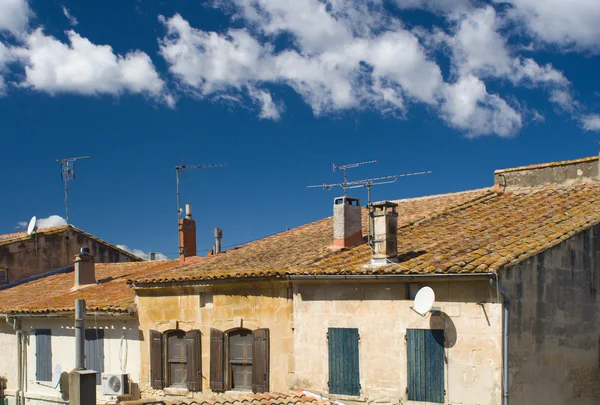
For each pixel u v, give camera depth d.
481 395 13.84
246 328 17.67
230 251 21.80
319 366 16.03
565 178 19.44
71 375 13.64
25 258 31.20
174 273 19.48
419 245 16.19
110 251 34.50
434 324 14.52
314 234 21.17
